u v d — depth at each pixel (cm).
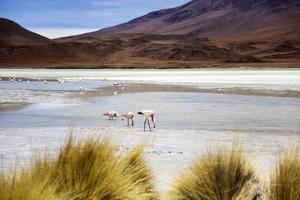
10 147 1527
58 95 4028
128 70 13950
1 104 3194
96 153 632
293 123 2202
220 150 780
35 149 1368
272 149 1480
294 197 645
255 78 6881
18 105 3133
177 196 687
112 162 634
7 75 9762
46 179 559
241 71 10944
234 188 675
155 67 15600
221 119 2377
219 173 685
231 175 682
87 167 617
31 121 2323
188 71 11600
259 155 1350
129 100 3525
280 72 9769
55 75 9838
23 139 1728
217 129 2036
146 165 719
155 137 1798
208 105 3103
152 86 5303
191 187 684
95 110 2850
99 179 608
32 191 518
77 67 16350
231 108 2898
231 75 8312
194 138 1767
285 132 1923
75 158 623
